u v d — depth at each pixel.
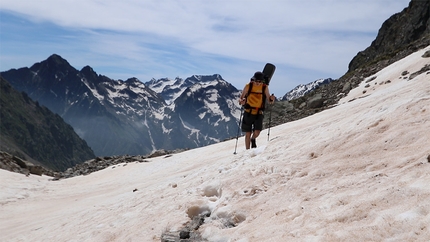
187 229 4.59
